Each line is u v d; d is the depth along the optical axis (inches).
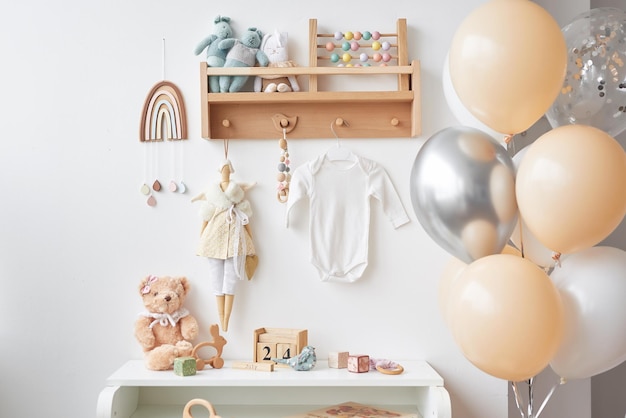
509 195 66.6
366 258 99.5
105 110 101.0
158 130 100.7
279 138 100.2
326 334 100.4
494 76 64.5
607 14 69.6
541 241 65.6
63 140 100.8
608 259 67.2
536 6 66.1
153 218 100.8
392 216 100.5
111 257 100.7
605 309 65.2
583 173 61.0
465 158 66.7
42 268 100.4
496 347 62.9
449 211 66.9
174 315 98.1
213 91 98.0
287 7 101.2
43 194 100.7
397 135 100.3
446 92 84.8
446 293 77.2
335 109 100.3
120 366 100.4
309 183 99.4
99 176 100.8
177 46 101.1
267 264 100.7
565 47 65.5
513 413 115.3
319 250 99.7
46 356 100.2
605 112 69.1
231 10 101.2
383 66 97.7
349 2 101.3
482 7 67.5
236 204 99.2
